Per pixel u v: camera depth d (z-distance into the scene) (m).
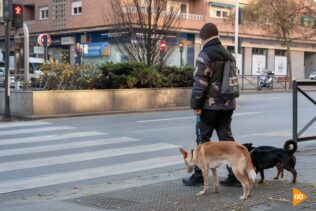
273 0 39.44
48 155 9.56
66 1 44.38
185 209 5.43
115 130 13.08
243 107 20.58
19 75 19.94
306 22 44.06
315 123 15.07
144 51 21.81
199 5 45.78
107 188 7.00
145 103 19.20
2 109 17.38
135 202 5.81
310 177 7.04
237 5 37.69
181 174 7.91
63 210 5.55
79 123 14.73
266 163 6.51
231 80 6.21
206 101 6.31
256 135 12.24
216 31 6.30
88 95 17.45
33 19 50.31
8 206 5.88
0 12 18.72
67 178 7.75
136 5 21.92
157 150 10.16
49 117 16.08
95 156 9.50
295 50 57.97
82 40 43.72
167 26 22.44
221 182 6.63
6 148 10.27
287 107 20.53
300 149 9.69
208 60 6.18
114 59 40.50
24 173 8.08
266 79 36.75
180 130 13.12
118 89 18.38
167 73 20.67
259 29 50.56
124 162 8.98
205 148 6.00
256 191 6.21
